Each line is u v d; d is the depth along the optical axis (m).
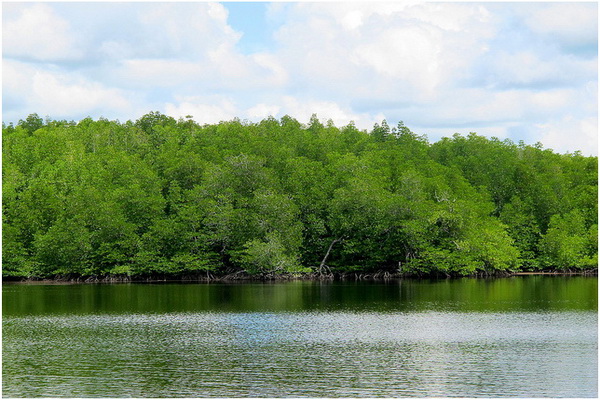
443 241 122.25
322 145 178.00
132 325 60.12
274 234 116.75
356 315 66.75
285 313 68.44
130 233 117.69
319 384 39.34
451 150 195.38
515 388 38.53
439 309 71.62
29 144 165.62
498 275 126.00
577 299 81.19
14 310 71.50
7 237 115.94
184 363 44.38
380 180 141.38
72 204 121.81
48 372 42.06
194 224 120.62
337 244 127.44
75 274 118.69
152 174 135.62
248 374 41.53
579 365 43.62
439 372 41.91
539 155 189.88
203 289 99.00
